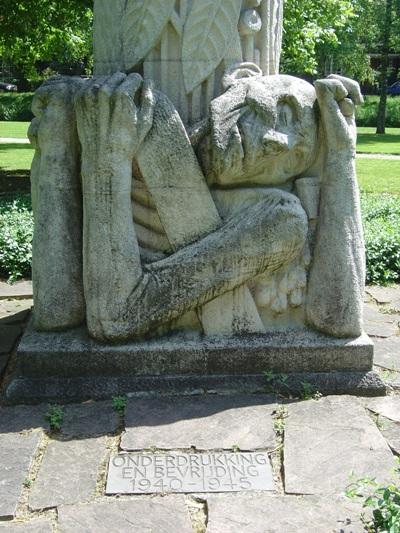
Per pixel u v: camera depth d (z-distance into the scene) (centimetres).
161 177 328
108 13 342
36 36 1127
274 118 325
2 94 2997
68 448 289
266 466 279
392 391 344
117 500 257
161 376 335
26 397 327
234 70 337
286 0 1049
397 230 612
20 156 1468
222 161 323
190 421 307
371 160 1570
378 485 252
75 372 333
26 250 564
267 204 334
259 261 335
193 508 254
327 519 245
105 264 326
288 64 1730
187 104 339
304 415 314
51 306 340
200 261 331
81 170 329
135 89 317
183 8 330
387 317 465
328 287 339
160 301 332
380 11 2802
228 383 335
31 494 259
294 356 339
